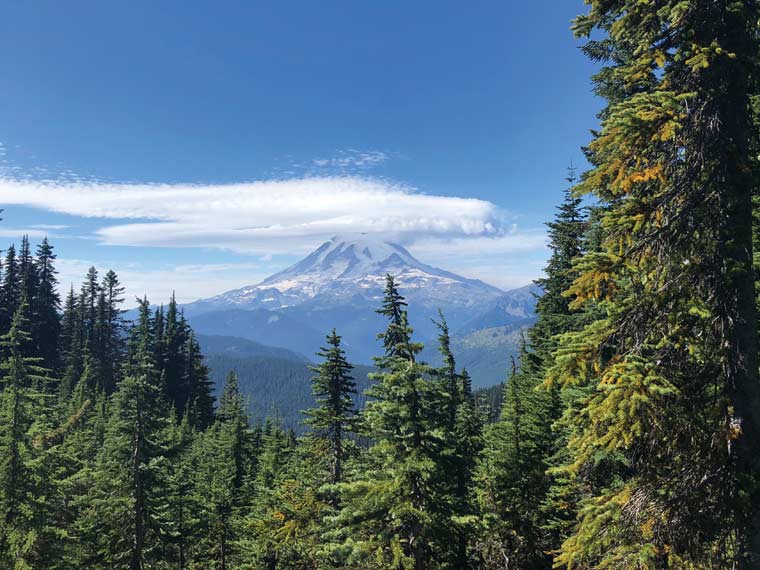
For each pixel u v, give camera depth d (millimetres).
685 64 6836
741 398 6578
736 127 6844
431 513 13844
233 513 39469
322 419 21688
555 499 21703
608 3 7535
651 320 7062
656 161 7074
